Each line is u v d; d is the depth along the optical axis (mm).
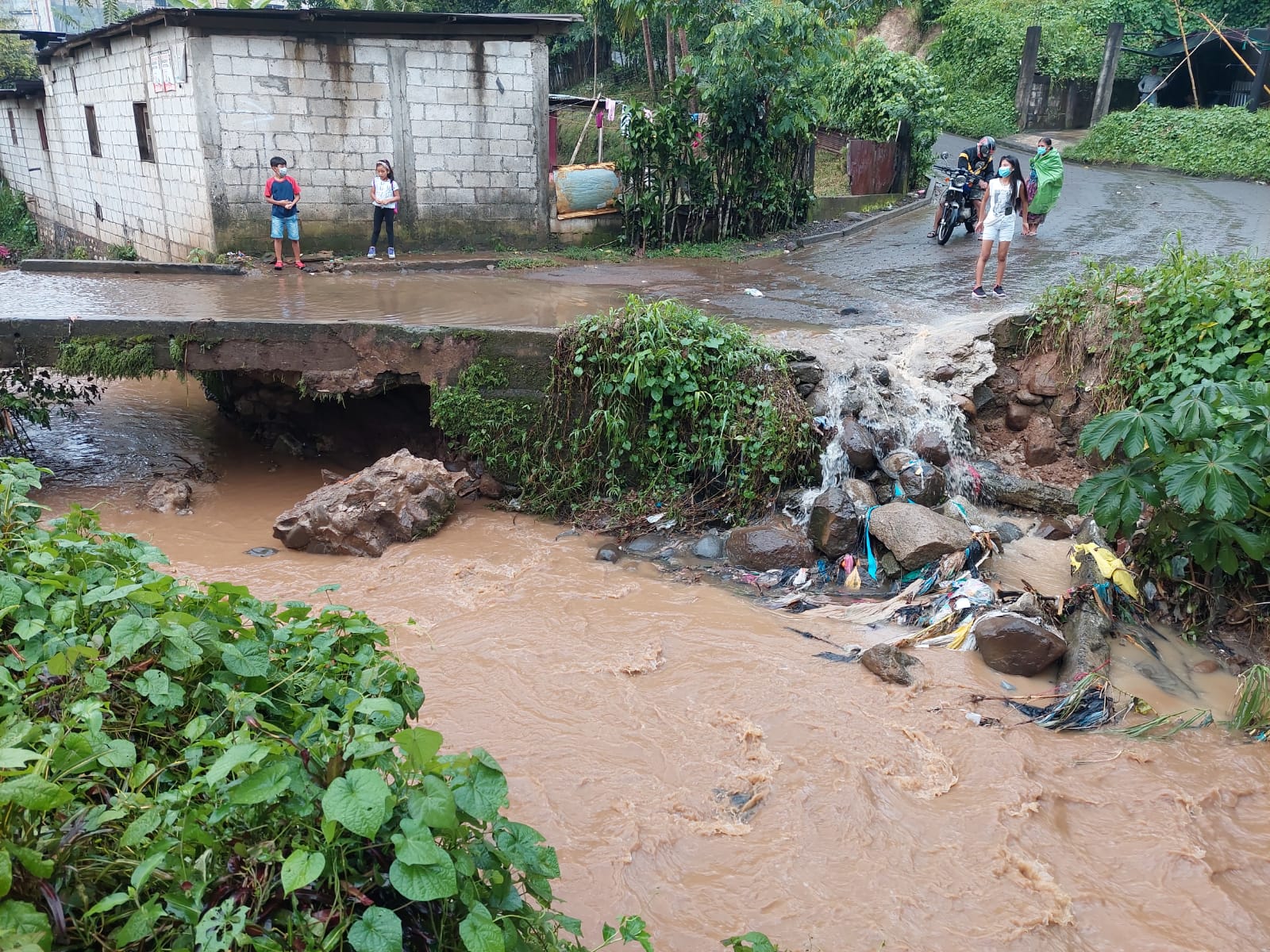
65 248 22172
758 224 17312
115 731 2846
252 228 13852
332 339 8789
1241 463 5871
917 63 22609
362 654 3363
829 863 4484
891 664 6082
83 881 2275
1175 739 5555
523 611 6863
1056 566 7410
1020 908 4242
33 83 21125
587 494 8727
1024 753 5352
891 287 12539
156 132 15016
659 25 28938
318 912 2344
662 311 8562
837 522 7477
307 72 13531
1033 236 16031
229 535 8188
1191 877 4477
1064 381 8836
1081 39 30984
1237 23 29781
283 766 2432
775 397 8297
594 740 5359
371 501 7941
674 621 6770
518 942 2586
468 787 2592
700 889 4293
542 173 15234
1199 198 20125
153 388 12297
